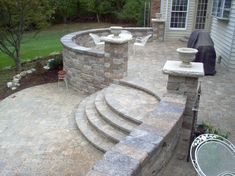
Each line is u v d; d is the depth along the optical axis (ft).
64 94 27.17
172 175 11.75
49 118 21.42
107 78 22.86
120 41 20.71
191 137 12.94
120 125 16.14
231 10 25.08
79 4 81.66
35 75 33.19
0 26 33.58
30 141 17.88
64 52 29.12
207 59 23.61
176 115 12.07
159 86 19.86
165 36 40.96
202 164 9.61
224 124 15.42
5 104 24.72
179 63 15.08
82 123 19.10
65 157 15.84
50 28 74.54
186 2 38.83
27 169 14.93
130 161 8.86
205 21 39.86
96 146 16.35
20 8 32.99
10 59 42.98
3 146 17.38
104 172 8.31
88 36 36.94
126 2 79.05
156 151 10.16
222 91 20.31
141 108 17.06
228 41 25.84
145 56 30.40
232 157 10.00
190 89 13.92
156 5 49.96
